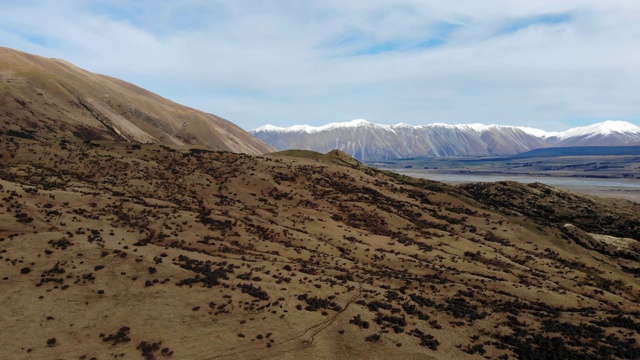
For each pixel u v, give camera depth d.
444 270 79.50
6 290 44.44
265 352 40.69
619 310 72.81
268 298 50.38
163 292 48.12
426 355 42.94
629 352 50.78
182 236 72.56
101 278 48.84
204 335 42.03
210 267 56.97
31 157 106.62
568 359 47.06
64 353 37.59
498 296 67.00
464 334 49.97
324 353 41.56
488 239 114.50
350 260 79.56
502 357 45.09
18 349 37.22
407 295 60.72
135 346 39.50
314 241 86.31
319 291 55.72
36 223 59.66
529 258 100.75
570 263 104.94
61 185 88.69
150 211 80.12
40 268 48.81
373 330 46.81
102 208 75.44
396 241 98.69
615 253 123.38
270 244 78.56
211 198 106.81
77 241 55.78
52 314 42.12
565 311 65.94
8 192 67.75
